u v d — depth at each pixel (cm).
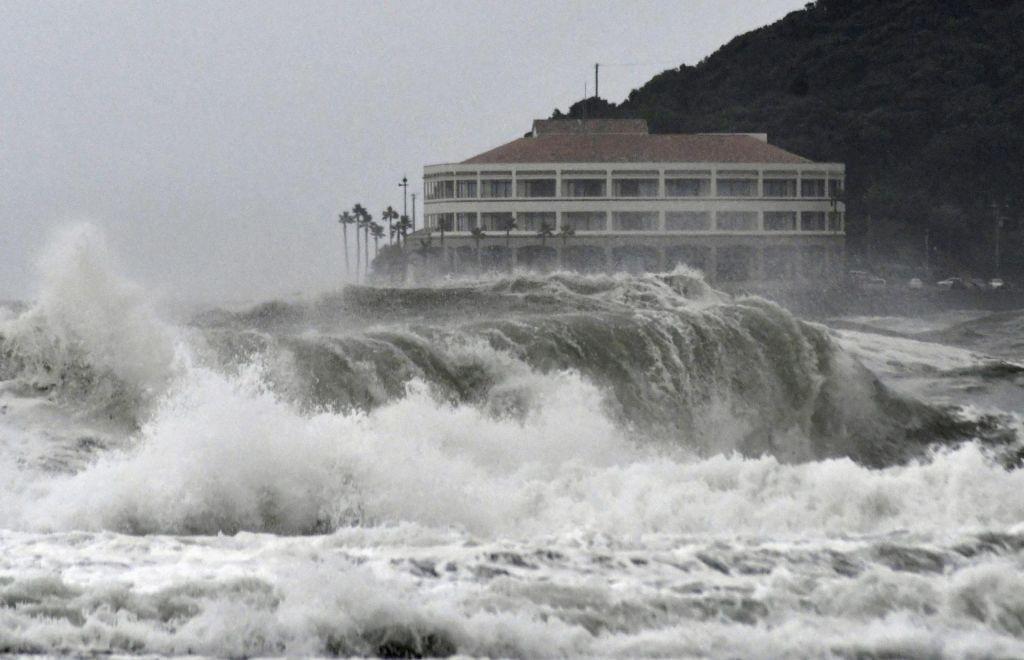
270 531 6462
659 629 4644
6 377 7925
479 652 4403
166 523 6319
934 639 4594
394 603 4562
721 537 5891
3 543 5403
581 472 7294
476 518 6612
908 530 6156
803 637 4584
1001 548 5675
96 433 7562
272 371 8344
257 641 4356
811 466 7144
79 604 4550
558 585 4966
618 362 9512
